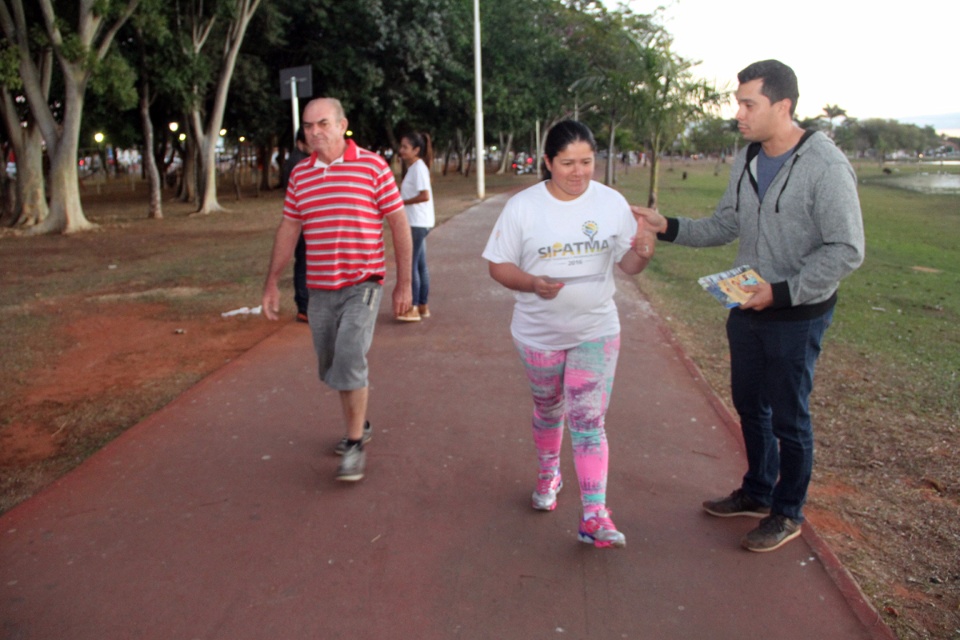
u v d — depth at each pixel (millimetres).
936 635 2764
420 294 7184
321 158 3840
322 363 4082
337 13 27000
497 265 3082
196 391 5234
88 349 6875
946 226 23422
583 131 2922
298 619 2770
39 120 18266
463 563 3123
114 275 11250
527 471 3961
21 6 17391
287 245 4012
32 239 17078
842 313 8961
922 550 3375
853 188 2852
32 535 3363
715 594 2912
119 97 19078
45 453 4535
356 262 3854
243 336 7207
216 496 3709
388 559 3154
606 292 3131
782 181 2971
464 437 4391
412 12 26703
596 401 3154
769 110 2930
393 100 28344
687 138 25984
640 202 27359
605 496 3369
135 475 3951
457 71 28391
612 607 2834
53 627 2734
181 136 31844
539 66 35750
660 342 6453
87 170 63312
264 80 28391
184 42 21719
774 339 3020
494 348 6211
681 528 3398
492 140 60875
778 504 3227
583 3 36750
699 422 4629
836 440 4688
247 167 62844
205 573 3061
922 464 4328
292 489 3777
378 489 3770
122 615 2799
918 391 5715
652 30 20641
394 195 3904
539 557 3164
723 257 13062
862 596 2895
